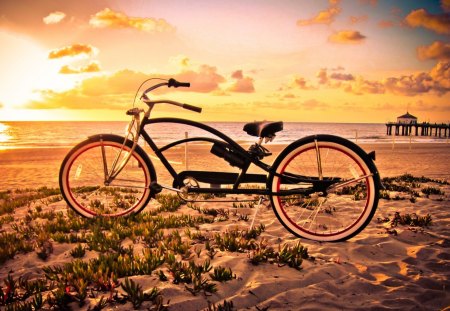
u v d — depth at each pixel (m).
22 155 27.00
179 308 2.50
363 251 3.61
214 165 18.12
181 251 3.55
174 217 4.91
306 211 5.28
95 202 6.03
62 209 6.01
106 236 4.03
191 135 76.62
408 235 4.10
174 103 3.96
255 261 3.23
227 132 98.19
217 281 2.88
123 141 4.15
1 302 2.64
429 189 7.31
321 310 2.45
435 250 3.60
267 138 3.82
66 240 4.06
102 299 2.52
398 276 3.04
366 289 2.80
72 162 4.40
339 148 3.71
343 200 6.07
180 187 4.05
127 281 2.65
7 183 13.69
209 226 4.56
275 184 3.84
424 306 2.51
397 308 2.48
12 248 3.77
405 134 107.69
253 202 5.96
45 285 2.91
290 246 3.71
